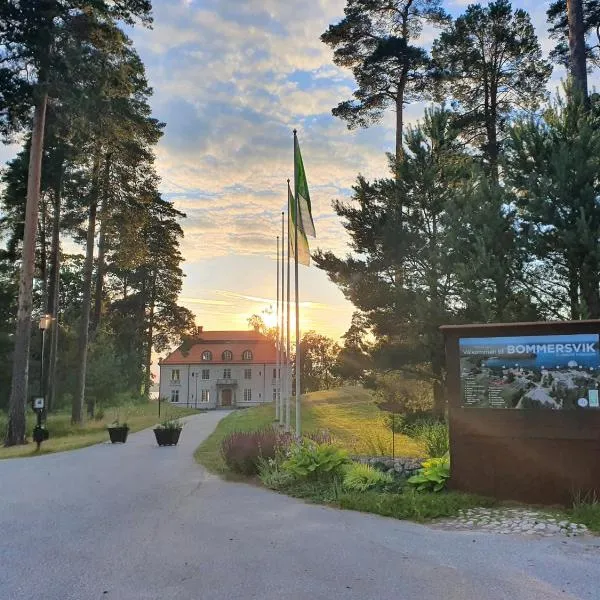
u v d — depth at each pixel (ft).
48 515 26.91
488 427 27.89
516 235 42.80
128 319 199.82
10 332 168.66
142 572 17.93
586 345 26.66
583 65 61.05
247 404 311.68
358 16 84.79
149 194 114.01
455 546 20.30
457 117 88.07
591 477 25.86
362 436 57.31
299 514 26.55
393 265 55.72
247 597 15.51
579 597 15.08
